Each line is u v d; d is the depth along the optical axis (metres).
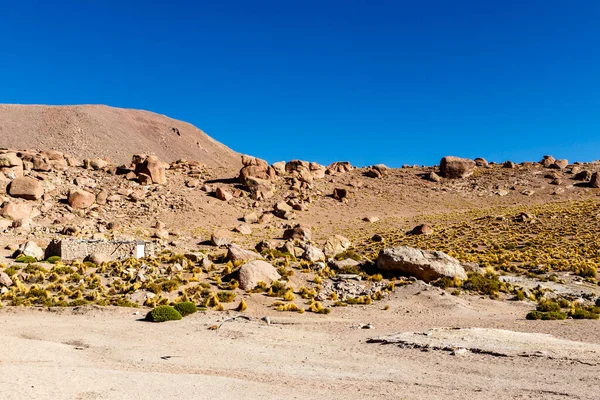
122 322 21.25
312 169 101.25
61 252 38.91
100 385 10.35
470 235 58.44
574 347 15.63
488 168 112.06
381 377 12.49
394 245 54.00
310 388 11.16
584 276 36.22
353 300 29.31
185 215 69.94
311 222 72.56
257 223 70.38
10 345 14.27
